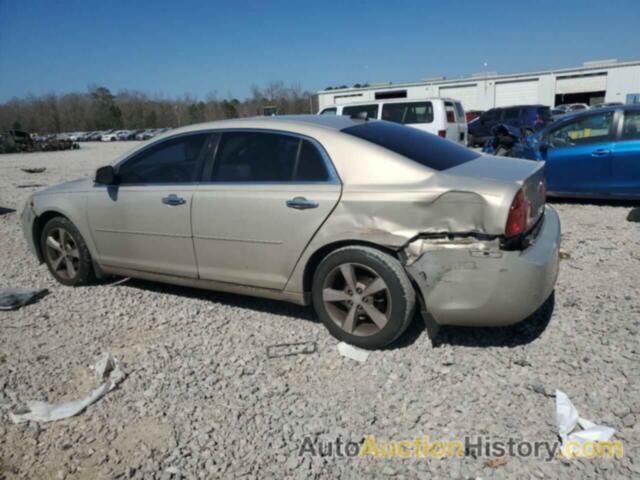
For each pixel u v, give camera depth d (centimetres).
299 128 372
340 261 346
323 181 353
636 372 308
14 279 536
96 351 371
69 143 3650
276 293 384
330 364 339
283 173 370
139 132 6100
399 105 1368
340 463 251
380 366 332
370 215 331
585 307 400
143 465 255
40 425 288
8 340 394
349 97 4409
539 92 4266
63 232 496
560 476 235
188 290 485
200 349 367
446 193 311
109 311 442
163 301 459
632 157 721
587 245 566
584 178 764
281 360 347
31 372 346
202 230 400
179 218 409
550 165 789
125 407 302
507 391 299
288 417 286
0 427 289
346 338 356
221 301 454
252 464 253
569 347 341
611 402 283
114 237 456
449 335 366
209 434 275
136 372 339
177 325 409
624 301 408
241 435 274
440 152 375
